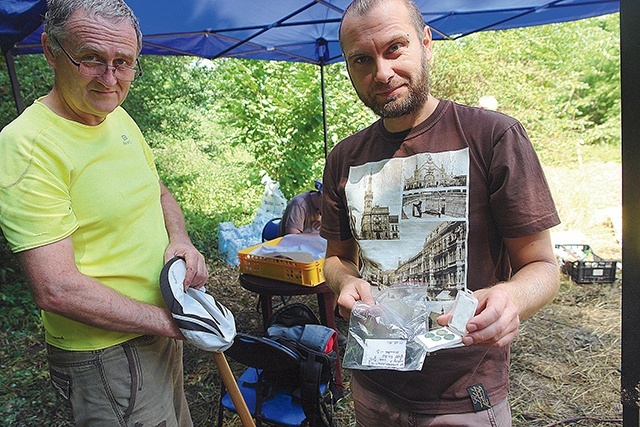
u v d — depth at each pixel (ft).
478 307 2.82
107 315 3.64
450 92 27.53
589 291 13.08
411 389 3.72
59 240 3.51
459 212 3.49
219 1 8.02
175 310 3.96
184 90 23.75
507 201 3.30
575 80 28.66
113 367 3.99
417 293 3.40
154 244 4.37
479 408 3.57
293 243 8.64
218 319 4.23
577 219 18.67
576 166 26.03
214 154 24.39
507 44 27.53
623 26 2.17
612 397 8.38
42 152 3.52
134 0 7.48
